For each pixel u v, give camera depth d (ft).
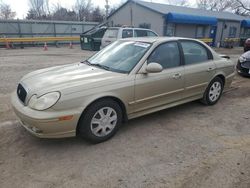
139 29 44.55
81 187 8.67
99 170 9.62
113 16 85.87
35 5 144.66
